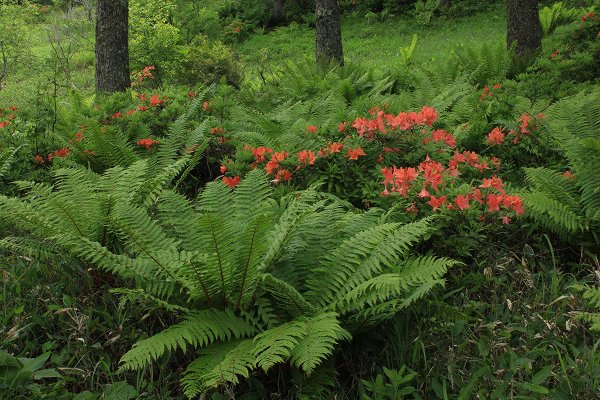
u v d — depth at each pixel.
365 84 7.52
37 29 14.09
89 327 2.86
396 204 3.46
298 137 4.46
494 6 18.33
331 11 10.09
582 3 14.31
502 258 3.38
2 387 2.36
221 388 2.64
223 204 3.35
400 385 2.64
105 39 8.09
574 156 3.92
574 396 2.46
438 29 17.23
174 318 2.97
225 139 5.31
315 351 2.27
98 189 3.98
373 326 2.80
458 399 2.42
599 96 4.57
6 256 3.54
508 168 4.41
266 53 16.53
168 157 4.90
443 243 3.39
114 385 2.55
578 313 2.77
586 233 3.58
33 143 5.05
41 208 3.38
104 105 6.03
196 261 2.57
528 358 2.68
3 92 11.19
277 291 2.72
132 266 2.76
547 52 8.48
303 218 2.74
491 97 5.78
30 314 2.86
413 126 4.21
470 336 2.89
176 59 10.54
